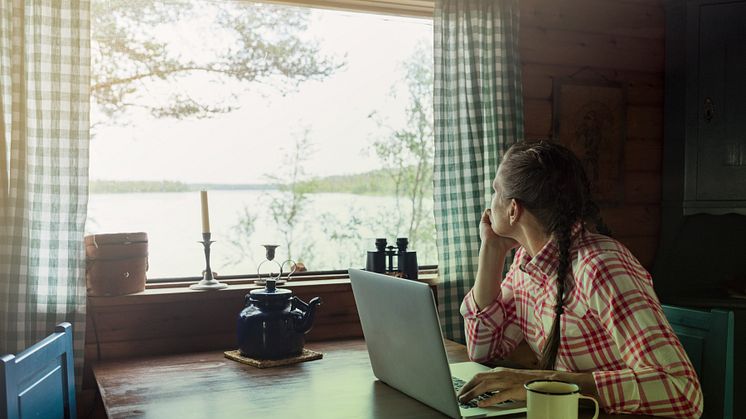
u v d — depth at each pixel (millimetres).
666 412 1369
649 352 1396
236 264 2705
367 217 2936
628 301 1447
